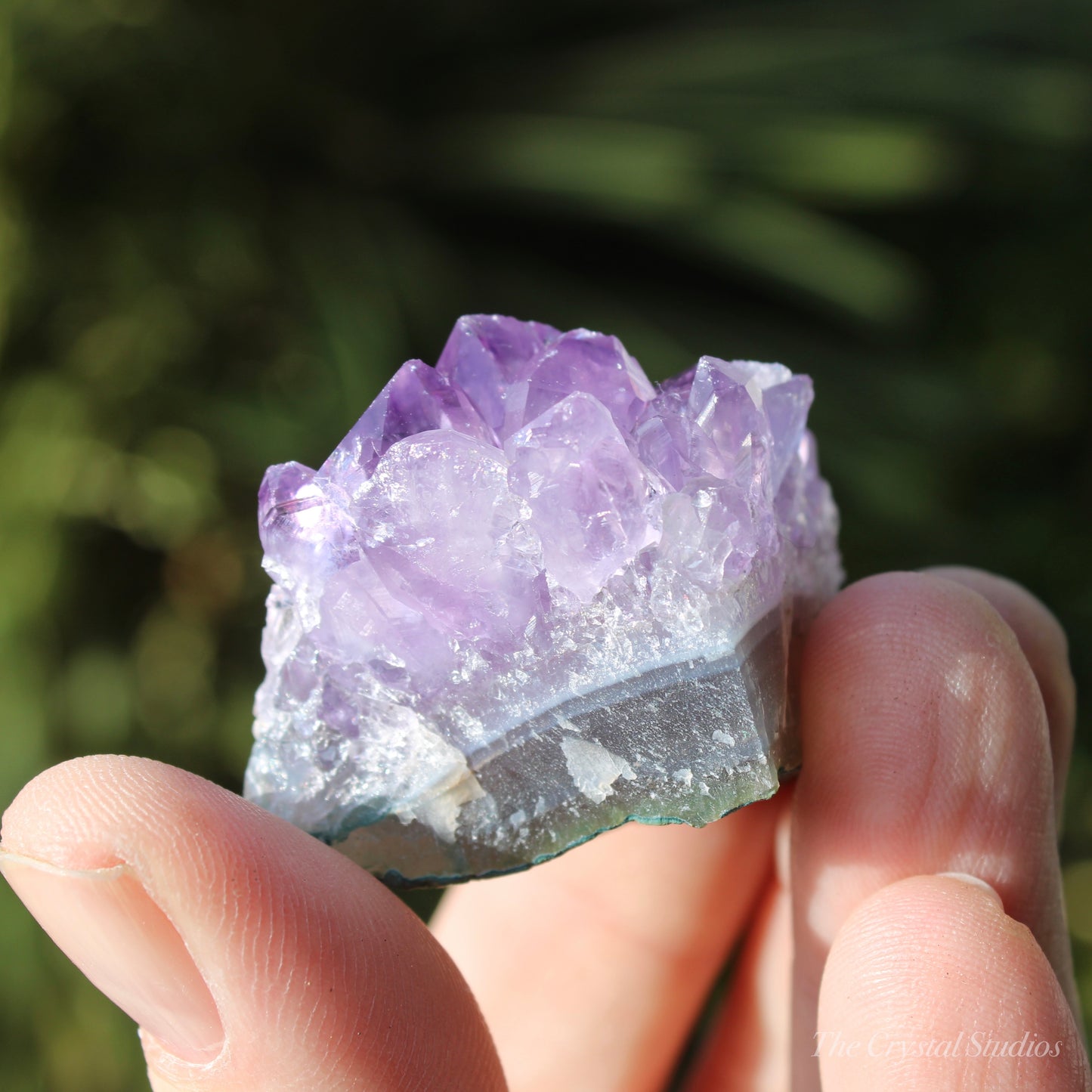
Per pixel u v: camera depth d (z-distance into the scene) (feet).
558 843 0.51
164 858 0.48
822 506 0.57
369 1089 0.49
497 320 0.53
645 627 0.50
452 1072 0.50
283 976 0.48
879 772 0.53
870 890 0.53
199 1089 0.49
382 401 0.51
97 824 0.48
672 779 0.50
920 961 0.50
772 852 0.62
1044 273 1.04
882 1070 0.49
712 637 0.50
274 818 0.50
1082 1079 0.49
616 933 0.62
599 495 0.49
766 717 0.51
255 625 0.83
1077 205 1.05
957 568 0.59
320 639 0.51
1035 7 1.05
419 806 0.52
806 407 0.53
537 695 0.51
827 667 0.54
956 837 0.53
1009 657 0.54
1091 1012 0.87
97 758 0.50
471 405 0.51
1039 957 0.50
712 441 0.50
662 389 0.52
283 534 0.50
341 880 0.50
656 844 0.61
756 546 0.50
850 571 0.88
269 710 0.52
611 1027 0.62
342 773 0.52
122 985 0.49
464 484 0.49
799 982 0.55
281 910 0.49
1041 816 0.53
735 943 0.66
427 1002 0.50
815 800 0.54
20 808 0.49
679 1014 0.63
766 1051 0.62
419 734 0.51
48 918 0.49
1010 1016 0.49
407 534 0.49
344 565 0.50
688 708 0.50
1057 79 0.97
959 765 0.53
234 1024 0.48
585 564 0.50
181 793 0.49
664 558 0.50
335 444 0.79
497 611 0.50
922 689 0.53
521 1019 0.62
